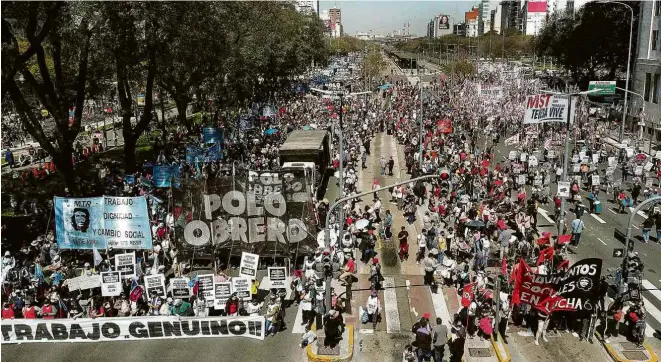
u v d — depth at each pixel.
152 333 21.03
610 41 89.69
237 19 49.38
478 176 39.00
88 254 27.41
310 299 22.03
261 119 61.88
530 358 19.42
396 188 38.09
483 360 19.33
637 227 32.69
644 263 27.25
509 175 40.97
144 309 22.59
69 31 30.83
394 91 105.19
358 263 28.09
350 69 143.88
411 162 45.47
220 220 26.62
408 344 20.52
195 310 21.70
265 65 70.12
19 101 31.09
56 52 33.12
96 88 42.09
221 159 43.50
